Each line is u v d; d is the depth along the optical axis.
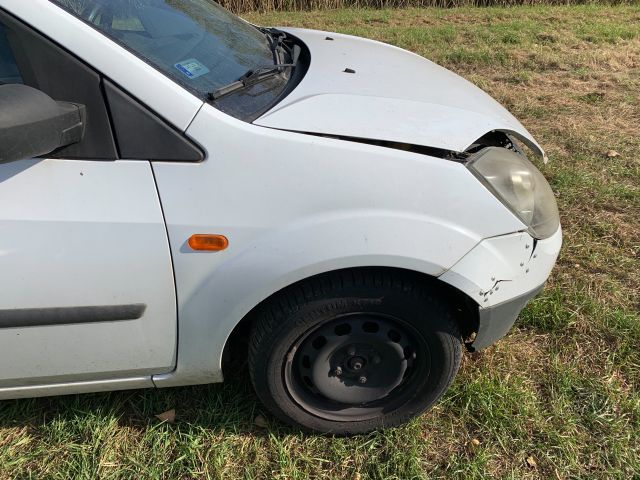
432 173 1.56
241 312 1.59
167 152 1.45
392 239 1.53
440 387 1.84
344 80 1.80
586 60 5.79
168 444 1.93
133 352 1.66
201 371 1.74
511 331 2.37
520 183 1.69
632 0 9.41
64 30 1.39
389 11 9.57
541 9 9.02
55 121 1.29
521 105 4.63
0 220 1.41
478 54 5.98
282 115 1.55
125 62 1.42
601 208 3.16
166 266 1.52
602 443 1.91
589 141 3.93
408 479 1.81
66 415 2.01
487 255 1.62
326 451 1.91
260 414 2.02
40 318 1.53
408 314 1.67
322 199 1.51
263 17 9.32
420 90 1.86
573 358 2.23
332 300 1.62
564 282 2.61
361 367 1.81
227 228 1.50
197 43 1.76
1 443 1.93
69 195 1.43
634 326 2.31
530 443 1.91
